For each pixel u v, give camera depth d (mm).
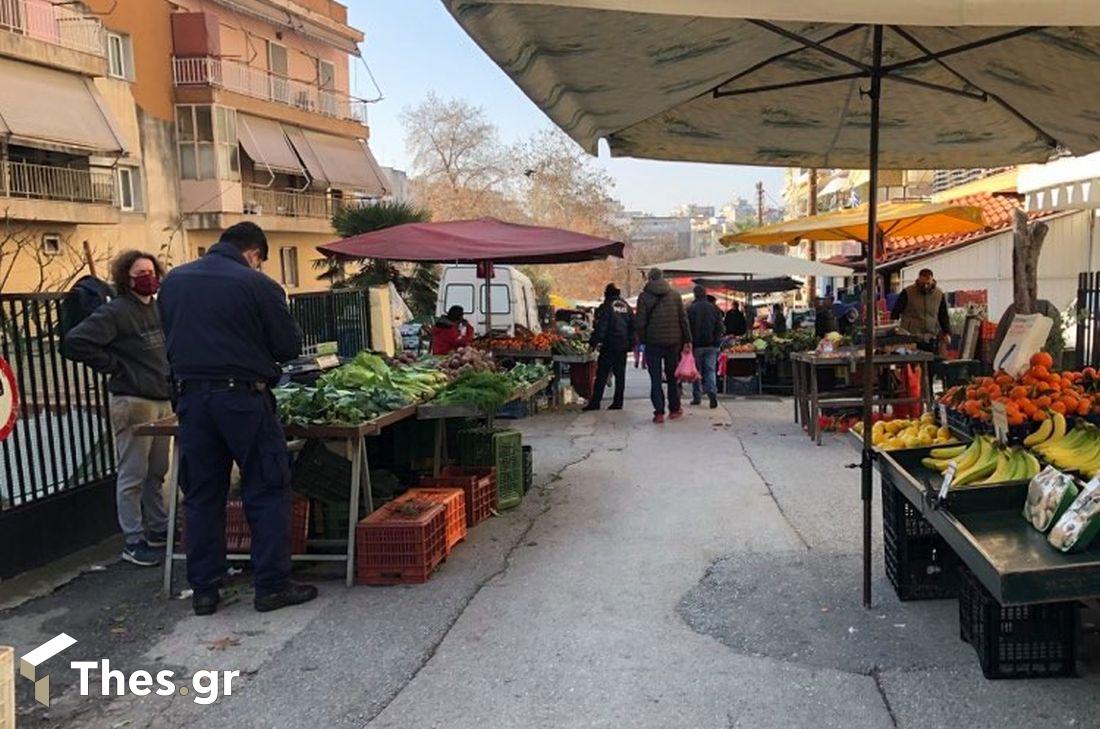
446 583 5141
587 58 4332
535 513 6738
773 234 11125
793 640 4160
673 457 8867
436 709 3600
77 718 3613
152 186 28016
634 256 69125
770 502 6828
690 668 3900
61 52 22719
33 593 5109
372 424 5234
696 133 6480
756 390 15398
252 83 31781
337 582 5215
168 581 5035
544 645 4203
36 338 5688
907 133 6422
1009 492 3809
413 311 22625
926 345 10180
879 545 5602
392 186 47250
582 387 13891
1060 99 5160
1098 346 10508
